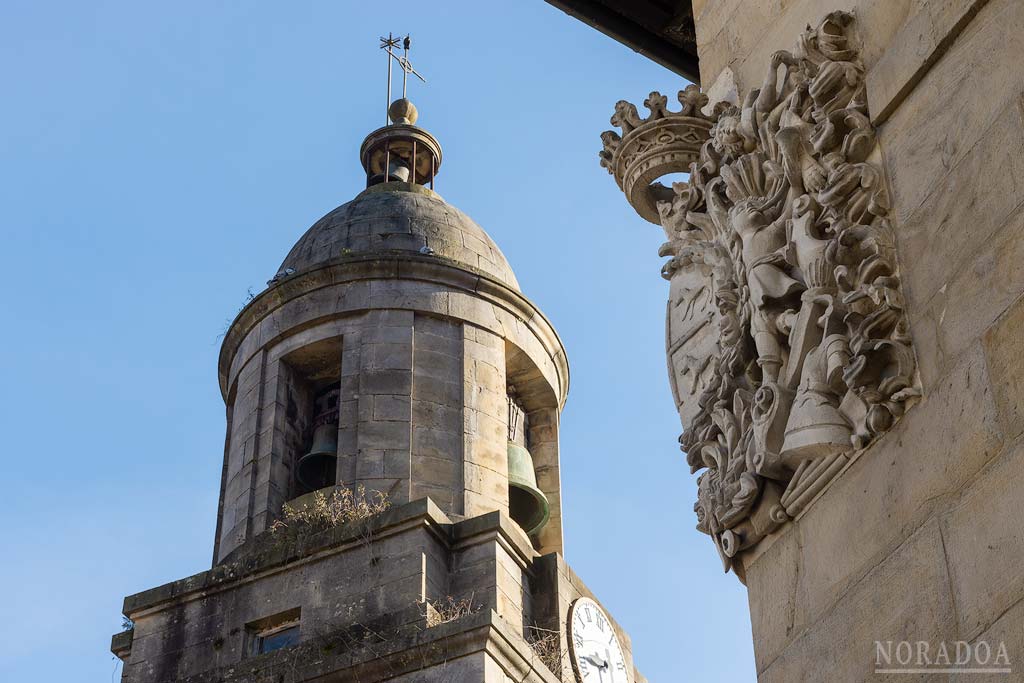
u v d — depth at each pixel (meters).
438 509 34.97
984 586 8.64
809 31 11.13
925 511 9.19
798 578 10.08
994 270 9.20
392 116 47.56
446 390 38.25
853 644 9.42
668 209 12.74
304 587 34.59
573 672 34.94
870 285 9.97
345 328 39.25
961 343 9.27
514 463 38.59
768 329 10.68
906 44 10.35
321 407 39.34
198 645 34.81
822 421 10.01
